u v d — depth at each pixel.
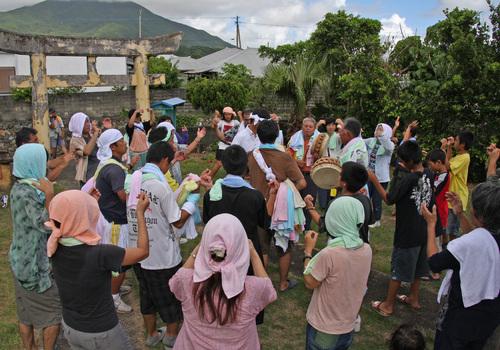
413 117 11.59
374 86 12.83
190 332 2.36
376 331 4.38
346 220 2.95
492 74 10.13
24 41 9.32
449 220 5.77
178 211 3.62
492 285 2.68
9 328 4.25
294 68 15.48
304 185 4.85
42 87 9.66
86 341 2.67
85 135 6.31
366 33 16.23
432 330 4.38
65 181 10.06
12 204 3.36
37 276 3.34
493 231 2.70
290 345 4.14
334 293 2.95
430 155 5.46
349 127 5.43
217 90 16.88
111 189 4.26
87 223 2.60
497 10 10.73
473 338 2.78
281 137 6.81
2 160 8.55
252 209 3.60
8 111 16.05
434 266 2.82
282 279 5.07
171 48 11.23
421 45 13.36
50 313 3.45
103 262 2.59
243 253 2.32
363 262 2.96
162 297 3.73
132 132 6.68
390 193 4.28
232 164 3.61
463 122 10.98
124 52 10.72
